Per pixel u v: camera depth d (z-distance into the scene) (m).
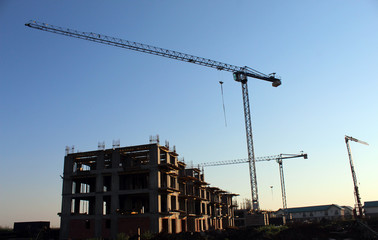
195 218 85.56
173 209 71.00
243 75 115.19
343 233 70.06
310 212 163.75
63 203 68.69
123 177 70.06
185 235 60.28
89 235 64.94
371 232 67.94
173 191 69.12
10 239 68.56
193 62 103.56
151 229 61.62
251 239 66.94
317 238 67.38
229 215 122.94
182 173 85.69
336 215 157.00
